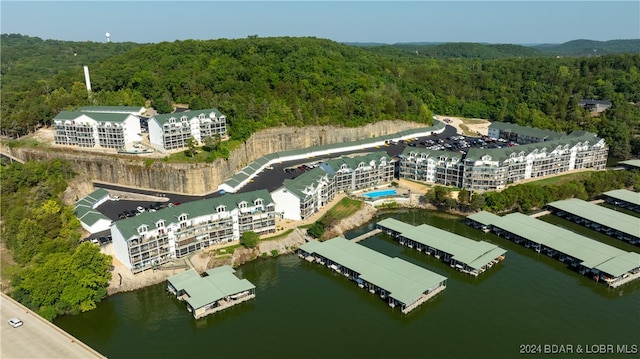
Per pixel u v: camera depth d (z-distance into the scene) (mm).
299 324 135125
